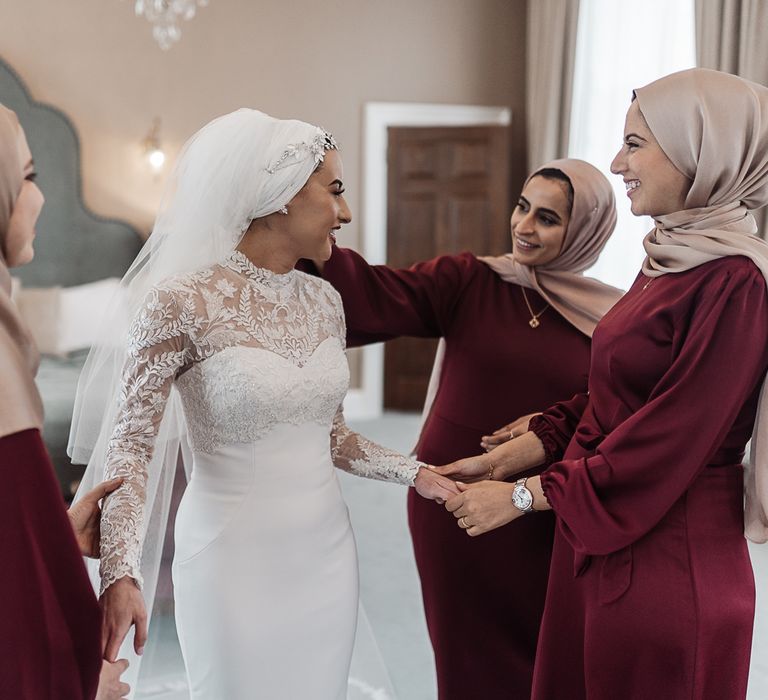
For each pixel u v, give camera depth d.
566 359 2.17
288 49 6.73
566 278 2.23
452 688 2.29
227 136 1.62
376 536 4.14
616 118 5.48
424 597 2.35
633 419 1.58
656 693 1.58
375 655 2.66
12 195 1.14
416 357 7.14
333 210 1.68
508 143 6.73
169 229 1.66
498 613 2.22
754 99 1.56
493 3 6.95
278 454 1.65
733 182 1.58
